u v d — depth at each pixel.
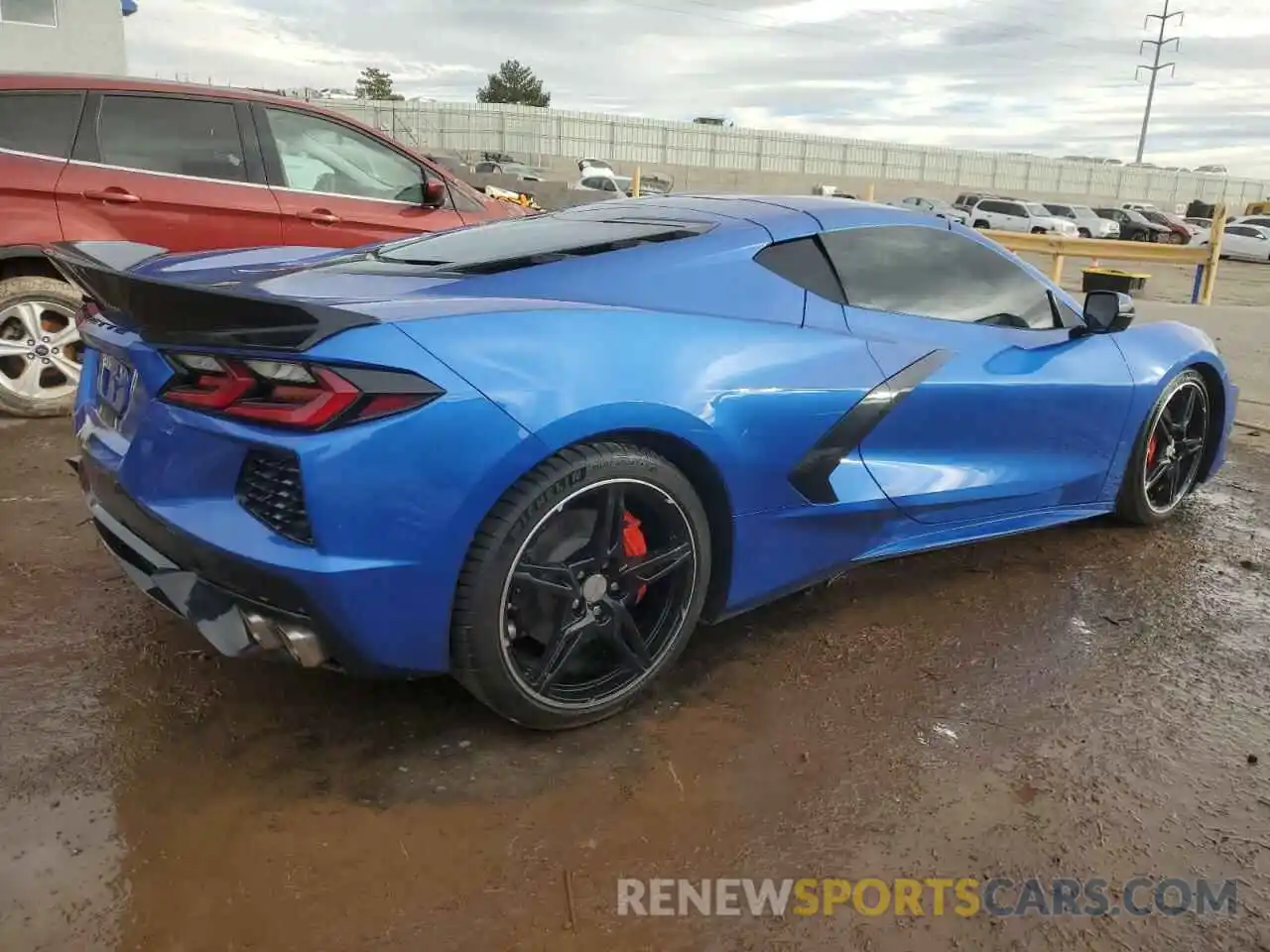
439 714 2.40
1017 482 3.21
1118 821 2.10
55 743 2.21
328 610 1.92
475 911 1.78
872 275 2.92
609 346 2.20
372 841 1.95
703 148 45.94
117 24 15.99
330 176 5.34
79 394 2.57
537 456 2.04
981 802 2.14
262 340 1.88
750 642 2.84
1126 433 3.56
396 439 1.90
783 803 2.12
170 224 4.84
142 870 1.84
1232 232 28.94
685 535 2.36
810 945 1.74
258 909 1.76
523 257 2.55
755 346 2.48
